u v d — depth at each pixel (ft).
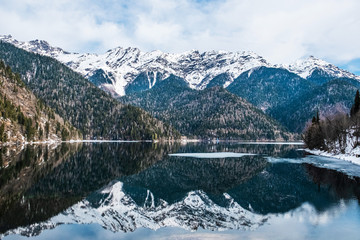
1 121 418.10
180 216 110.93
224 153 402.52
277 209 120.98
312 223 100.89
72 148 419.74
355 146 321.32
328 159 320.09
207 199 139.54
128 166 250.57
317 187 164.76
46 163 236.84
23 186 150.00
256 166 257.75
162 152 413.18
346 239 85.05
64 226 95.14
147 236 87.61
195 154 382.01
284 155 372.99
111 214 111.14
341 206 123.34
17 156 268.41
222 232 92.22
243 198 141.59
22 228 92.12
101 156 323.16
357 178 192.44
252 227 97.71
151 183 178.40
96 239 84.23
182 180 190.29
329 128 382.83
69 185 159.74
